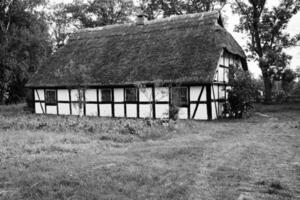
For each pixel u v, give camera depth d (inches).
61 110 897.5
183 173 261.1
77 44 978.1
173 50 762.8
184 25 831.1
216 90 743.1
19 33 1112.2
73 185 225.0
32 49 1179.9
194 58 709.3
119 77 764.0
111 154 332.8
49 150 353.4
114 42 901.8
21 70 1149.7
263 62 1023.0
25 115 828.6
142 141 427.2
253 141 423.5
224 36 800.3
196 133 495.8
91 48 925.8
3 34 1100.5
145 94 739.4
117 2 1501.0
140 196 206.5
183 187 225.1
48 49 1326.3
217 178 250.5
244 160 312.7
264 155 335.3
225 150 360.2
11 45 1112.8
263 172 270.5
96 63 850.8
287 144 399.2
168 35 824.9
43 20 1242.6
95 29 1013.8
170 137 457.1
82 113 858.1
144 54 797.9
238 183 239.0
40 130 527.2
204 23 804.0
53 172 256.2
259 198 209.0
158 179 243.1
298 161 308.8
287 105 1061.1
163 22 887.7
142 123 555.2
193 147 373.4
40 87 914.7
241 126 577.9
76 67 868.0
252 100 746.8
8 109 1047.6
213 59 684.1
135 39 872.3
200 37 762.2
